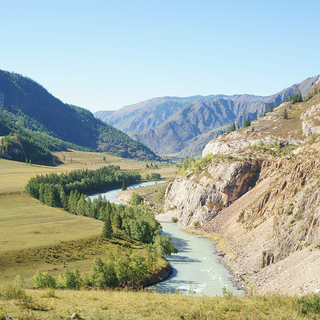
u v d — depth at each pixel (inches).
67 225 5792.3
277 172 5984.3
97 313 1146.7
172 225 6865.2
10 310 1059.3
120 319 1090.7
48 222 5969.5
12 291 1301.7
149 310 1223.5
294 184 4510.3
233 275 3725.4
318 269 2456.9
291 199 3996.1
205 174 7194.9
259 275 3403.1
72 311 1147.9
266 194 5152.6
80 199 7352.4
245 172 6560.0
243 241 4744.1
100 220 6422.2
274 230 3900.1
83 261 4087.1
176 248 4992.6
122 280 3216.0
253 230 4830.2
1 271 3511.3
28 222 5885.8
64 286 2864.2
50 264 3878.0
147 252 4106.8
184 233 6092.5
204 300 1390.3
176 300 1401.3
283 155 6609.3
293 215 3700.8
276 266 3307.1
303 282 2460.6
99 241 4894.2
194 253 4753.9
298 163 4783.5
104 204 6998.0
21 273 3516.2
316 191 3587.6
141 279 3385.8
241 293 3100.4
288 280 2736.2
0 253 3949.3
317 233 3102.9
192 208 6855.3
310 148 5644.7
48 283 2815.0
